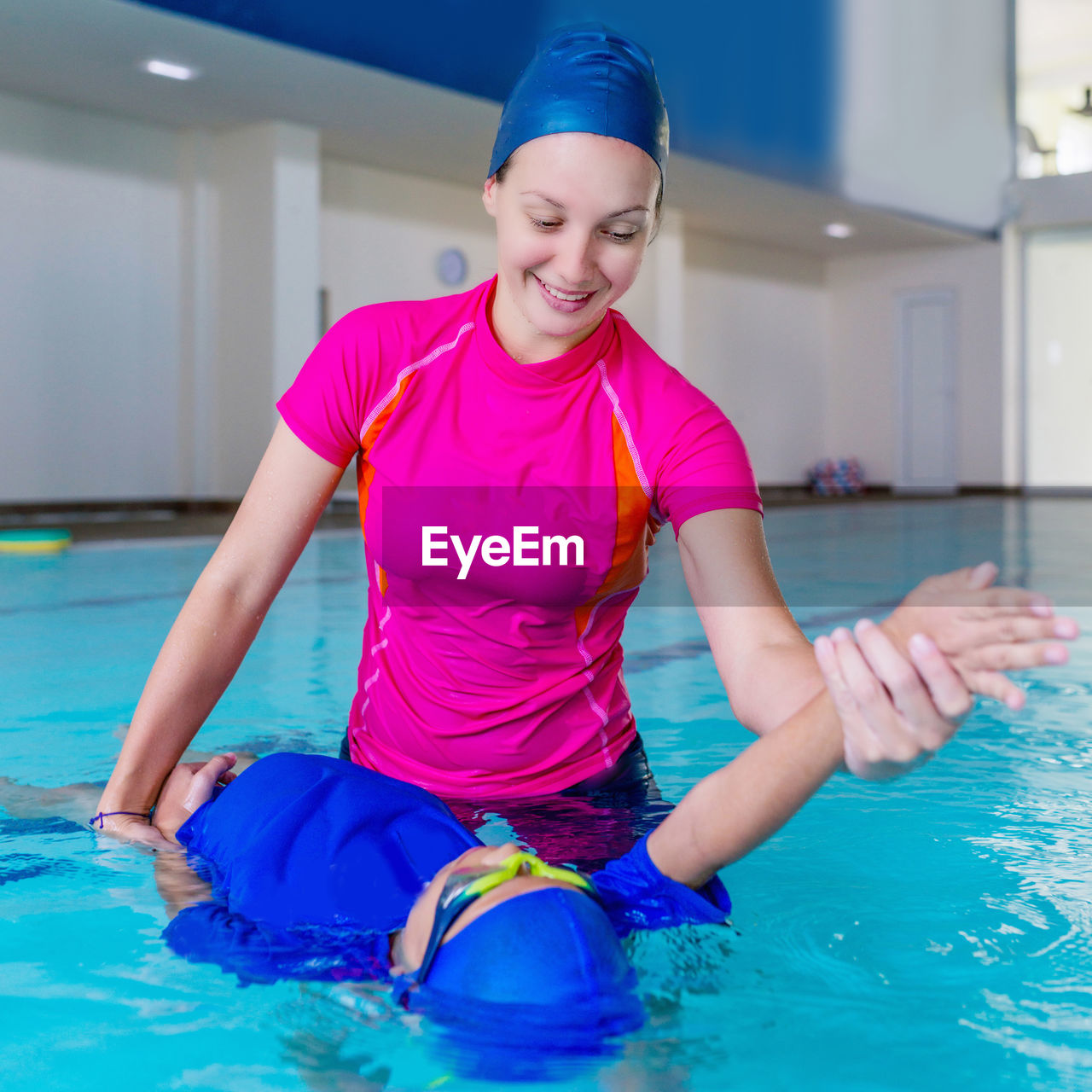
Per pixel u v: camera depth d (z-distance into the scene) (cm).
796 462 1381
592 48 98
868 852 120
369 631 135
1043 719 197
